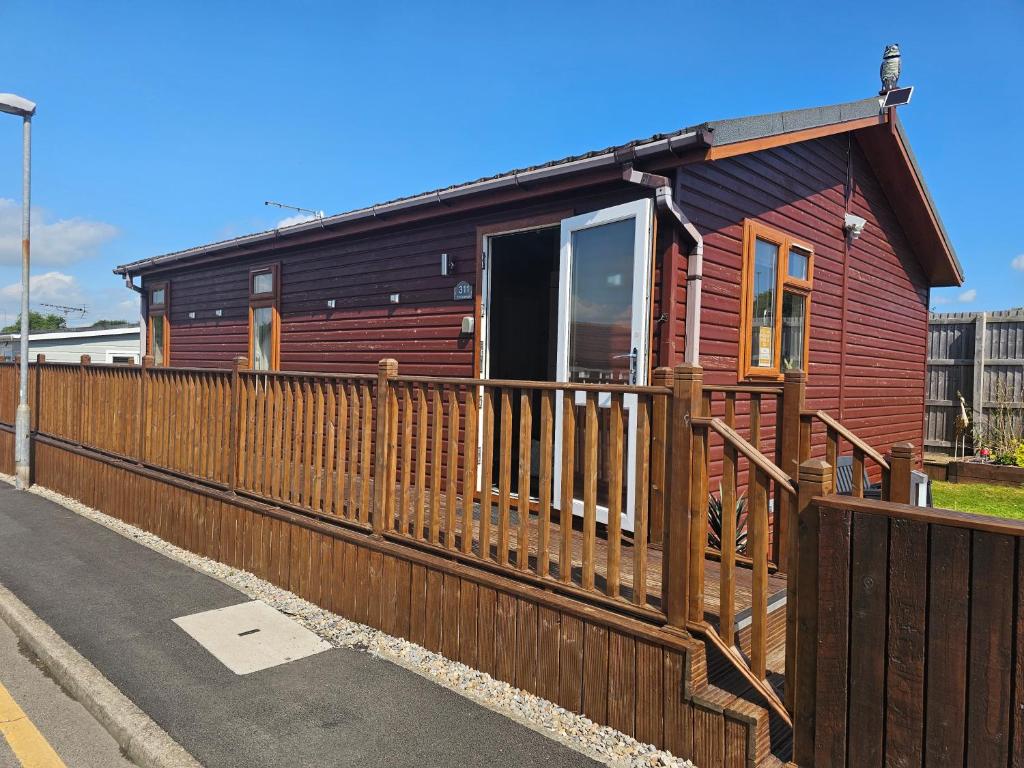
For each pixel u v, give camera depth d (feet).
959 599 7.20
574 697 10.98
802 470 8.55
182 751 10.03
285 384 17.10
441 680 12.25
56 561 19.31
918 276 33.81
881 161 27.50
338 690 11.91
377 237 25.09
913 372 33.50
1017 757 6.84
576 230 17.49
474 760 9.80
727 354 18.92
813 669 8.48
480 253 21.21
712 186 18.12
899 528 7.62
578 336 17.58
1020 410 38.09
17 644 14.58
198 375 20.17
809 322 23.72
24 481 29.48
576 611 10.88
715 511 15.67
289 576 16.83
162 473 21.90
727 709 9.06
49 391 29.89
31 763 10.23
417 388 13.92
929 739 7.40
